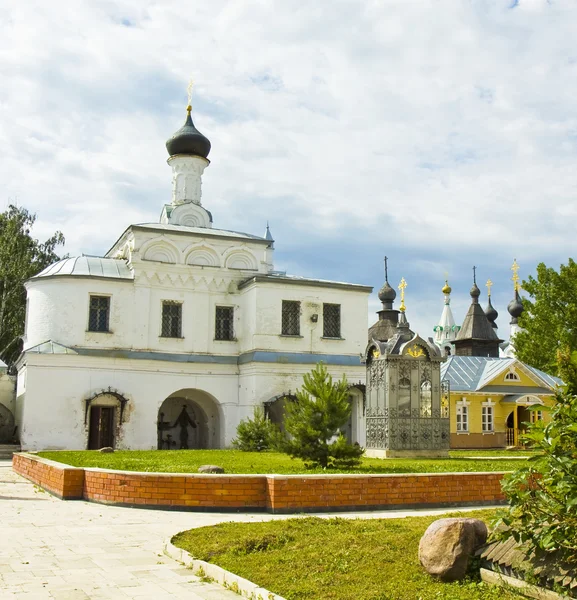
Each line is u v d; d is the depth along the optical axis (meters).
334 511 14.06
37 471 19.33
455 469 18.78
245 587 8.16
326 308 39.09
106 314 36.06
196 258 38.41
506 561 7.75
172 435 39.44
